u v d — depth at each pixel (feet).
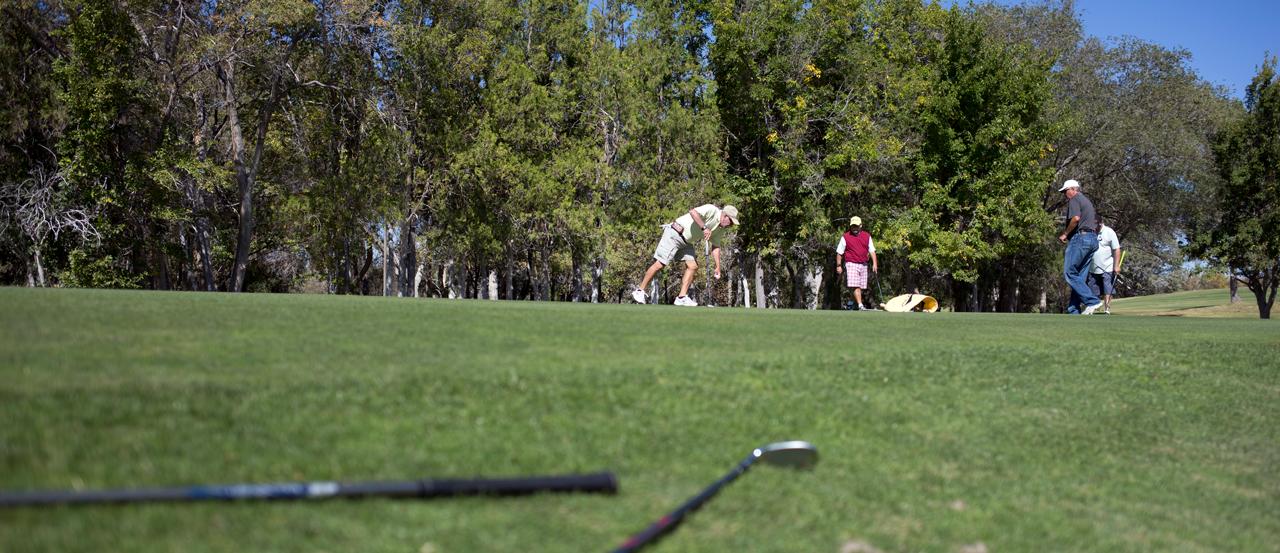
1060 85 131.64
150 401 10.88
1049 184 121.70
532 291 164.14
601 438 12.02
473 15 115.44
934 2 116.06
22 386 10.91
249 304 23.47
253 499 8.71
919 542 10.64
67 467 8.86
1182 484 14.37
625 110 115.03
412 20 112.78
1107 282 53.62
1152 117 132.26
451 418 11.88
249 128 123.65
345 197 115.24
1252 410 19.01
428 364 14.30
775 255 121.70
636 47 115.96
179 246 111.96
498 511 9.41
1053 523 11.91
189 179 107.65
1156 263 166.91
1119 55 135.33
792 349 18.92
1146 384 19.90
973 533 11.19
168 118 106.63
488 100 114.52
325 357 14.44
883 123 110.22
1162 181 134.41
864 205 116.06
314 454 10.18
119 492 8.26
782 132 114.62
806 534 10.27
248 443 10.16
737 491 11.00
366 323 19.36
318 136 125.39
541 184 113.70
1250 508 13.65
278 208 128.16
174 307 21.03
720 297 183.01
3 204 99.86
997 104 115.24
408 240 123.13
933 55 118.32
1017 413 16.46
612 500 10.16
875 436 14.03
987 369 19.08
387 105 116.37
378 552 8.24
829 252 120.26
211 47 100.58
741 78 112.78
